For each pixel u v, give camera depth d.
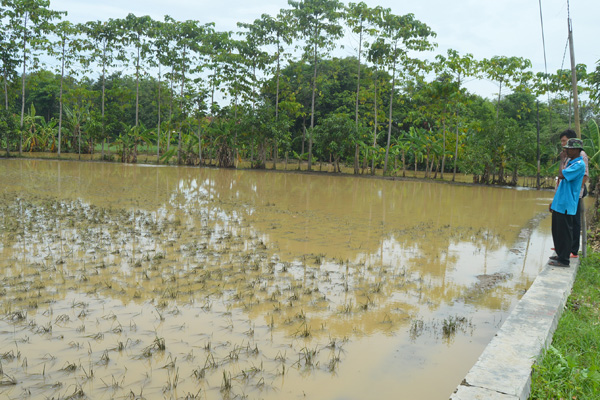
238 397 3.24
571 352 3.53
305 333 4.28
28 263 6.38
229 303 5.07
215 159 38.12
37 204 11.75
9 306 4.79
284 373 3.58
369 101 40.97
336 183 24.03
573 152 5.64
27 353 3.81
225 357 3.82
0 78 33.97
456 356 3.97
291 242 8.34
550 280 5.11
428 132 32.34
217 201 14.05
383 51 29.73
